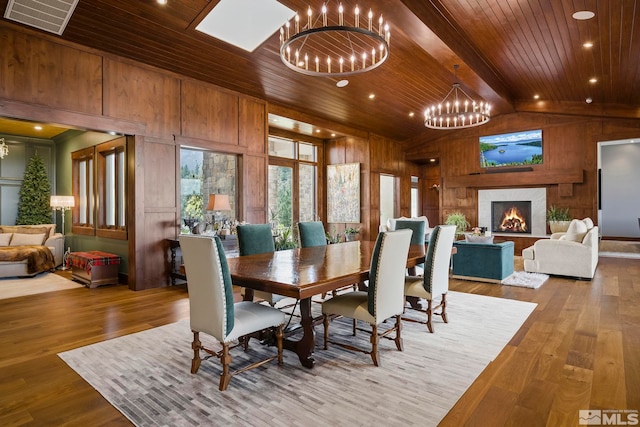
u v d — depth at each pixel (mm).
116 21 4117
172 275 5281
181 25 4344
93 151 6379
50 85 4152
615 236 10680
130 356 2789
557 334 3223
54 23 3945
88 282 5254
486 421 1922
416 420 1932
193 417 1972
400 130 9578
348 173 9375
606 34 4688
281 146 8617
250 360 2732
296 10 4254
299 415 1984
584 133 8406
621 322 3545
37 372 2521
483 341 3068
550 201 8852
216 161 6742
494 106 8344
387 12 4199
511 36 5113
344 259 3221
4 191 7555
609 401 2104
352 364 2643
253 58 5277
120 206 5805
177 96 5348
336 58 5566
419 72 6500
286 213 8750
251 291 3301
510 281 5383
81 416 1989
